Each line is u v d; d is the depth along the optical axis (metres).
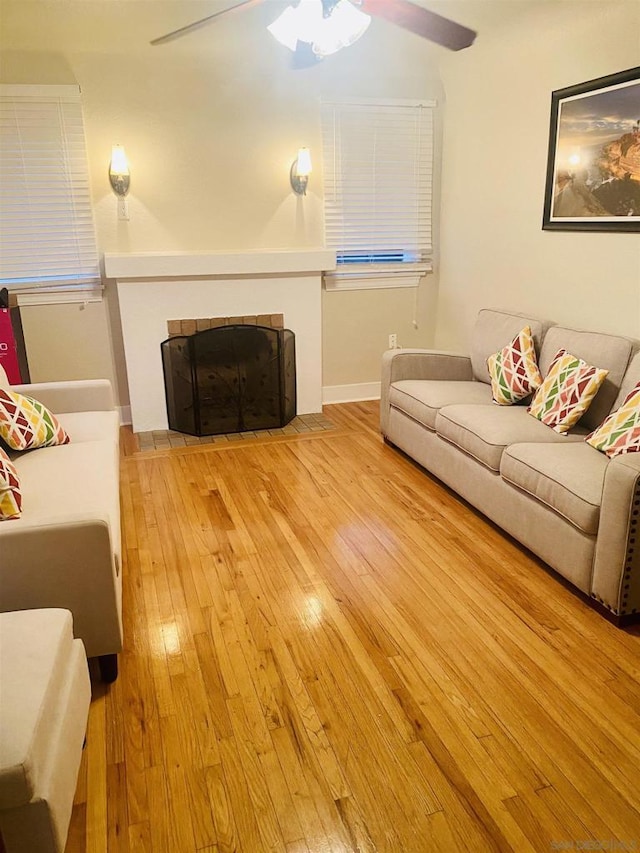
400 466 3.83
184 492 3.48
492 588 2.54
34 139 4.06
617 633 2.25
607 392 2.99
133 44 3.90
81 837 1.52
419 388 3.72
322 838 1.51
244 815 1.57
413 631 2.27
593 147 3.41
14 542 1.79
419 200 4.95
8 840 1.30
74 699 1.56
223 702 1.94
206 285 4.37
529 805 1.58
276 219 4.62
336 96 4.52
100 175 4.22
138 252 4.41
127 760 1.73
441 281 5.14
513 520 2.79
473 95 4.40
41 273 4.30
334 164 4.64
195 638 2.24
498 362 3.51
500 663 2.10
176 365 4.38
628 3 3.11
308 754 1.74
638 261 3.23
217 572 2.67
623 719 1.86
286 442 4.27
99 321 4.47
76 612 1.90
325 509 3.26
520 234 4.11
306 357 4.77
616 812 1.56
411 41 4.07
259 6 3.33
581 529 2.34
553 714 1.88
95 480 2.46
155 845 1.50
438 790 1.63
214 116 4.31
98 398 3.37
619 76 3.18
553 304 3.88
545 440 2.91
